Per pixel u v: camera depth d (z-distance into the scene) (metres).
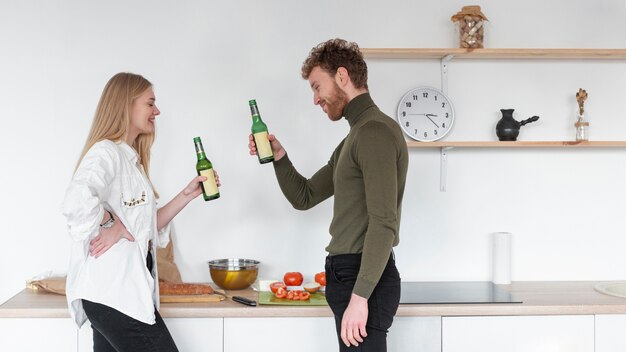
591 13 3.16
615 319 2.57
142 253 2.21
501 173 3.14
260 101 3.07
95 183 2.07
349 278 2.01
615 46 3.13
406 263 3.12
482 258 3.14
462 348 2.55
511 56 3.06
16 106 3.00
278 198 3.08
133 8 3.03
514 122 3.02
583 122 3.04
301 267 3.09
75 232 2.04
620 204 3.15
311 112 3.08
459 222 3.13
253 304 2.56
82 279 2.13
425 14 3.11
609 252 3.15
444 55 3.02
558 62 3.15
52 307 2.51
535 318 2.56
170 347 2.23
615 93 3.14
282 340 2.54
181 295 2.68
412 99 3.05
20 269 3.01
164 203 3.04
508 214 3.15
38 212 3.01
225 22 3.06
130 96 2.26
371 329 1.98
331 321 2.55
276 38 3.07
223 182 3.07
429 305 2.54
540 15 3.15
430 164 3.11
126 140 2.27
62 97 3.01
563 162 3.16
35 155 3.01
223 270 2.82
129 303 2.13
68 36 3.01
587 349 2.56
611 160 3.14
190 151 3.05
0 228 3.00
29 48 3.00
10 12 2.99
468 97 3.13
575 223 3.14
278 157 2.47
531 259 3.15
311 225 3.09
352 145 1.99
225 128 3.06
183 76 3.04
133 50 3.03
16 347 2.50
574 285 3.02
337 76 2.06
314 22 3.08
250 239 3.08
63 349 2.52
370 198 1.90
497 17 3.14
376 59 3.10
